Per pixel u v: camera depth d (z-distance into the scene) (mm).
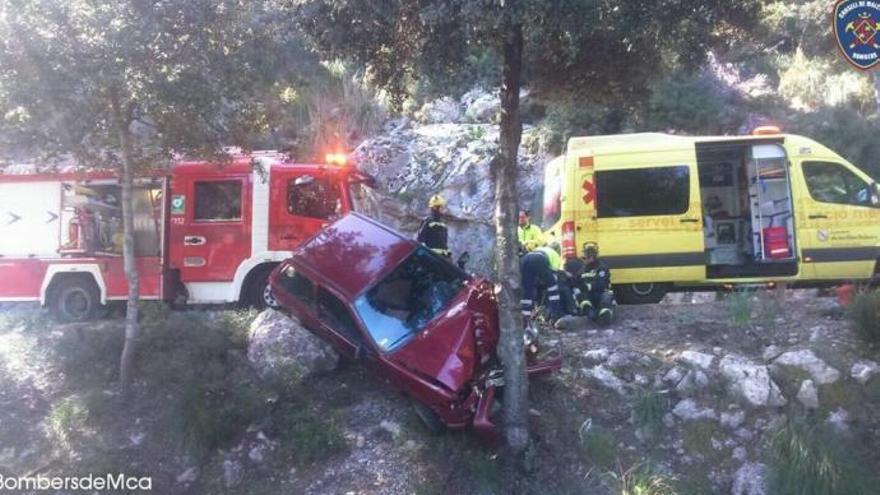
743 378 7945
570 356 8859
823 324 8922
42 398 9234
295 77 10773
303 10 7473
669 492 7168
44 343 10156
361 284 8867
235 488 7922
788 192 10977
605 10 6766
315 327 9203
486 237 16219
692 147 10969
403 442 7988
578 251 10906
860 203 10875
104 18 8039
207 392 8711
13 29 7906
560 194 11438
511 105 7930
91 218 12805
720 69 19359
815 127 16828
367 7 7117
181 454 8312
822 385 7879
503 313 7992
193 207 12430
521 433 7793
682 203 10859
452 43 6969
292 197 12273
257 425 8422
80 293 12875
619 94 9094
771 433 7523
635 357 8578
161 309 10461
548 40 7980
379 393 8828
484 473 7520
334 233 9617
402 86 8227
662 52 8320
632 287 11219
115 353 9664
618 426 7980
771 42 21500
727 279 10930
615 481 7383
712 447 7648
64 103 8359
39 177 12945
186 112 8891
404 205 16750
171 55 8344
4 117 8734
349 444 8102
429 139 17844
